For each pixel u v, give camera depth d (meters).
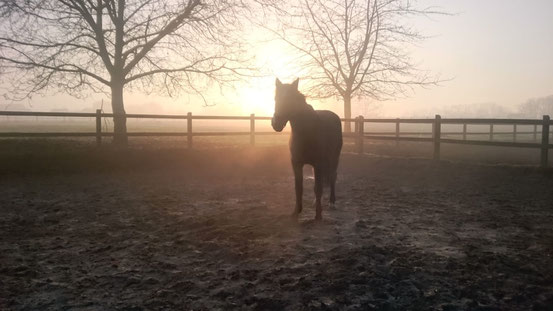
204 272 3.51
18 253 4.05
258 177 9.48
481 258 3.74
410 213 5.70
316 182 5.20
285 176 9.66
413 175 9.62
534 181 8.27
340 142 6.11
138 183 8.47
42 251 4.11
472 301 2.88
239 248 4.10
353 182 8.67
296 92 4.83
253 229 4.77
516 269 3.49
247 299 2.95
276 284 3.22
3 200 6.61
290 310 2.79
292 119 4.87
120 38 12.70
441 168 10.02
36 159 9.83
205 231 4.76
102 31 12.49
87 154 10.45
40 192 7.34
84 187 7.91
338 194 7.23
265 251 4.02
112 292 3.12
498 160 11.64
